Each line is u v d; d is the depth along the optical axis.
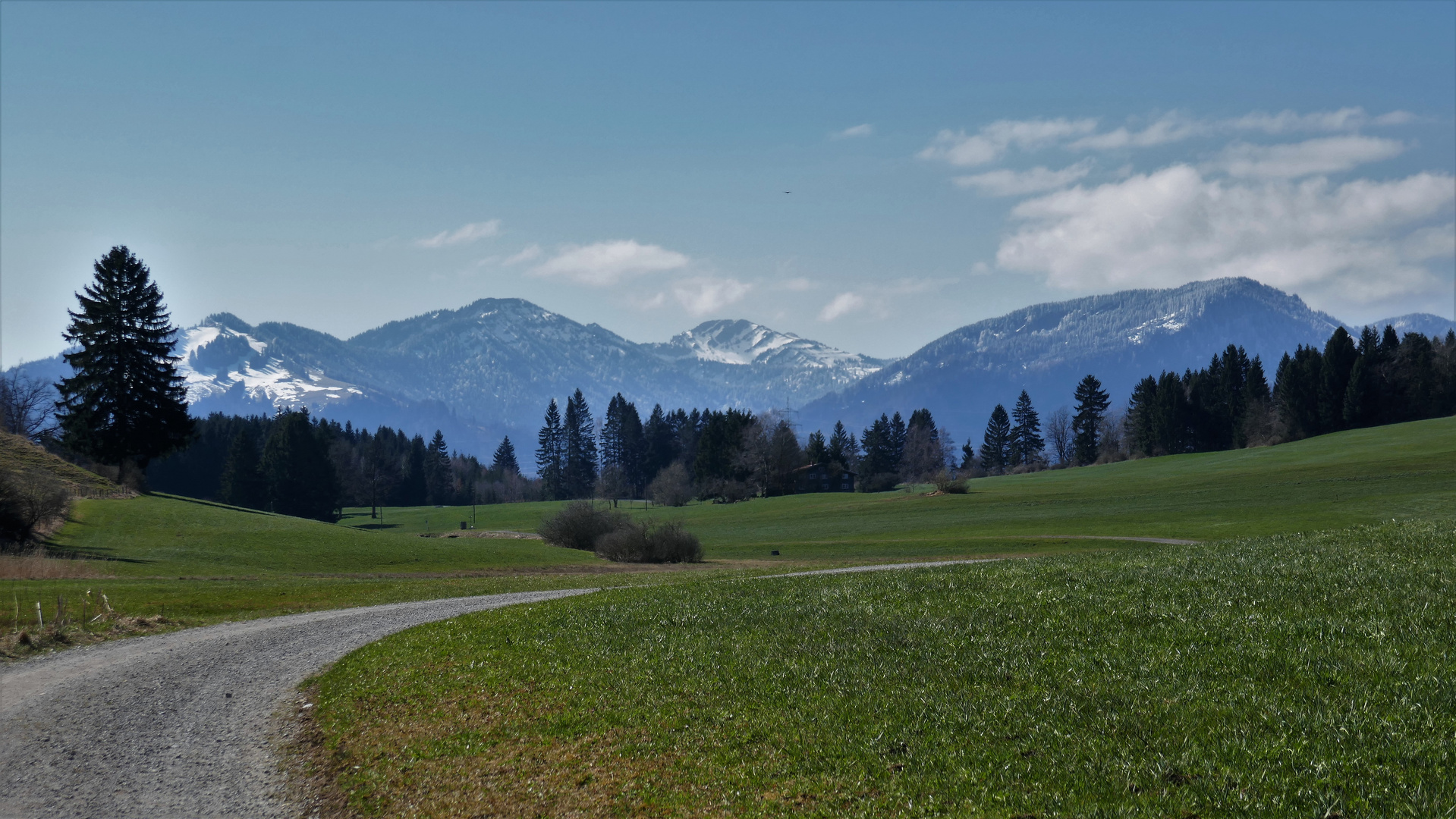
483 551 71.81
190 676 22.17
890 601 22.50
